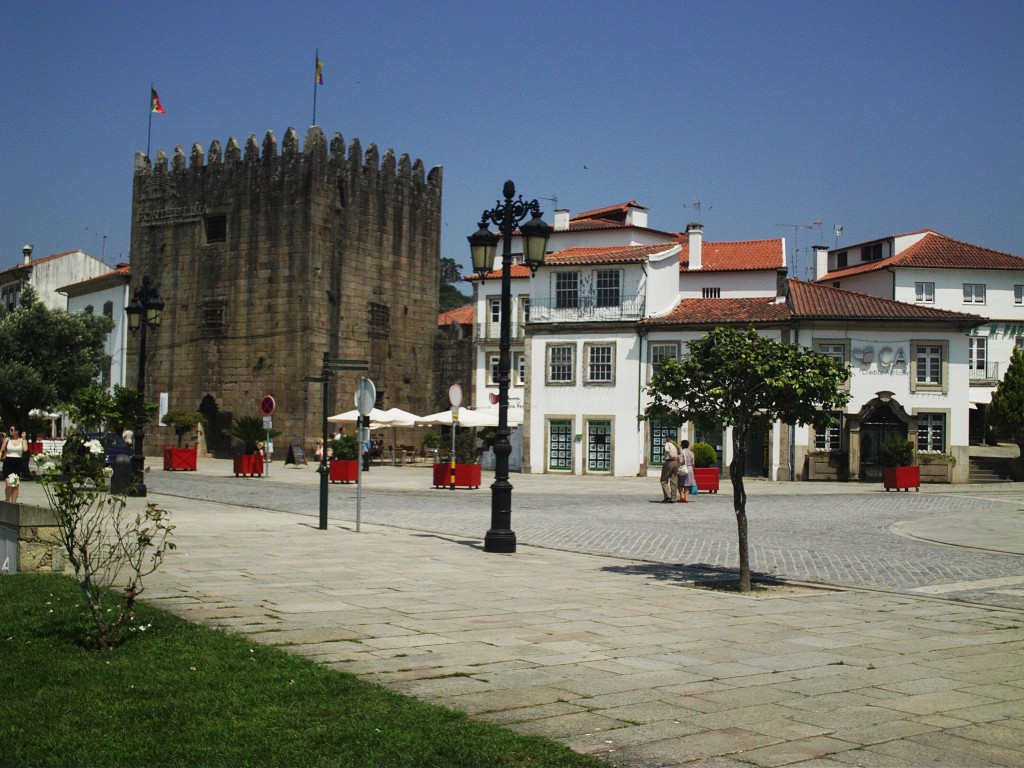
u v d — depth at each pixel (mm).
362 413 20859
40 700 7000
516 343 63156
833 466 44875
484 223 19031
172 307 64062
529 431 50594
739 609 12250
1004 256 61562
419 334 65688
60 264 81000
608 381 49312
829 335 45562
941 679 8609
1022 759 6418
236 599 11656
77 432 10023
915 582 15305
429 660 8805
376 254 62750
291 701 7129
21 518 13203
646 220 67375
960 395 45656
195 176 63375
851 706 7641
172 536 18500
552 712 7281
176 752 5980
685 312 49688
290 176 59438
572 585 13930
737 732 6895
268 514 24625
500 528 18000
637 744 6582
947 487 41594
